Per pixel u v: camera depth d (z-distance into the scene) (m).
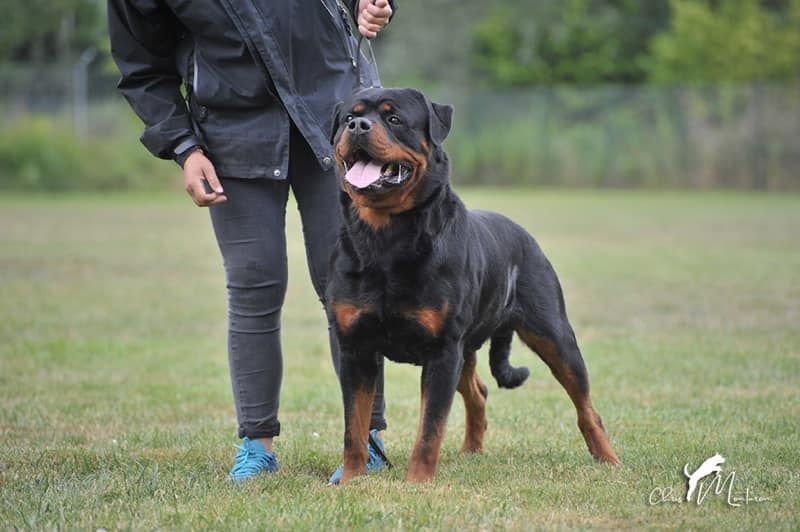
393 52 60.12
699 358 11.39
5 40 60.38
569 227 29.92
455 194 6.65
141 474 6.59
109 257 22.08
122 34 6.68
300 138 6.79
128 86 6.81
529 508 5.76
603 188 50.00
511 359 11.95
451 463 7.16
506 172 51.53
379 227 6.21
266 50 6.46
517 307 7.29
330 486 6.27
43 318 14.25
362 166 6.15
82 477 6.59
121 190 46.12
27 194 43.47
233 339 6.81
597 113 50.22
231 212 6.71
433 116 6.39
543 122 51.09
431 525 5.37
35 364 11.09
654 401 9.30
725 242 25.70
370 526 5.32
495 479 6.56
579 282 18.31
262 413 6.81
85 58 48.91
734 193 47.12
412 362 6.59
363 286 6.27
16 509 5.67
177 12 6.50
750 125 47.66
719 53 52.12
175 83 6.88
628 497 6.00
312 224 6.89
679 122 48.81
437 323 6.26
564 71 56.50
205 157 6.65
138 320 14.27
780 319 14.12
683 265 20.91
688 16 52.94
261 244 6.71
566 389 7.36
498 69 57.16
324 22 6.71
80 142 46.56
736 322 13.94
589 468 6.86
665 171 49.12
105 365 11.16
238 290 6.75
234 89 6.58
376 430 7.08
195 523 5.39
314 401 9.52
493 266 6.89
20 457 7.14
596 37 56.72
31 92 48.72
